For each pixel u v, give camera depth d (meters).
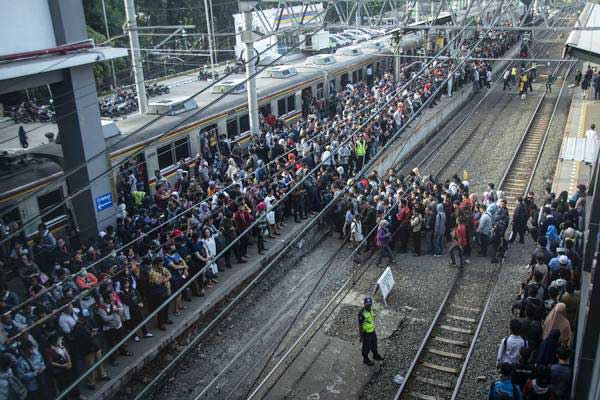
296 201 17.95
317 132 22.09
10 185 14.91
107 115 24.42
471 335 12.56
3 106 24.20
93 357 10.55
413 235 16.19
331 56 31.20
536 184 20.94
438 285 14.64
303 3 21.47
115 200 17.20
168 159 19.95
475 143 26.06
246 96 24.28
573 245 12.29
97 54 15.22
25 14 14.12
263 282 15.40
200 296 13.81
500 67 42.53
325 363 11.79
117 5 41.19
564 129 26.80
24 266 12.27
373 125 22.95
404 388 10.95
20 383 8.92
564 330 9.59
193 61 45.56
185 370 11.92
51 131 21.36
